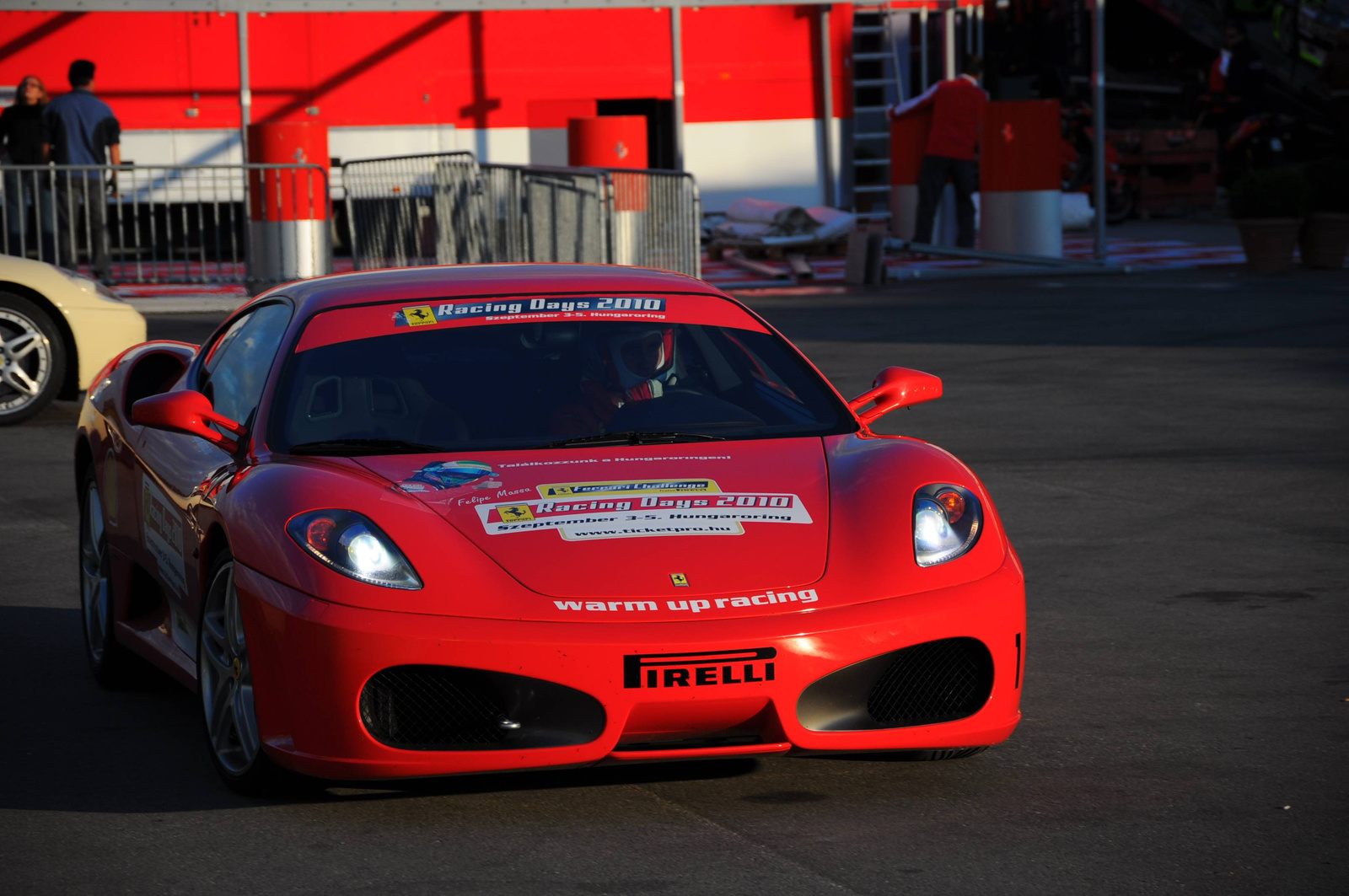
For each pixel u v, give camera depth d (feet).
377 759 44.75
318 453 52.24
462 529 47.03
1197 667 62.95
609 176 169.58
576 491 49.19
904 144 272.31
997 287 221.87
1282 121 376.27
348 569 45.44
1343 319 178.09
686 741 45.68
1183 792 48.73
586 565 45.91
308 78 254.06
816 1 269.44
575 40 262.67
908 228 274.16
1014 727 49.29
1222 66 349.00
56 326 125.29
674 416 55.52
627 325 58.75
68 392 126.41
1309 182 236.84
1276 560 80.79
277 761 46.42
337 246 262.67
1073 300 202.90
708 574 45.96
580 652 43.80
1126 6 415.85
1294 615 70.44
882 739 46.32
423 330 57.67
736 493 49.60
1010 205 249.14
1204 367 146.92
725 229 262.06
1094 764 51.60
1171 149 345.51
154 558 58.44
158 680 64.13
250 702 48.65
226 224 253.24
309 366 55.93
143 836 46.37
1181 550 83.35
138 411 54.85
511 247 195.31
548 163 263.29
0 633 71.51
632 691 43.96
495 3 224.33
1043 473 103.81
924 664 47.70
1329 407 125.80
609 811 47.57
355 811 47.93
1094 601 73.61
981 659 47.60
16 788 50.98
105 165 187.32
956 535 48.65
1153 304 196.24
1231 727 55.36
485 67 259.80
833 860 43.57
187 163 251.80
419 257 210.79
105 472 64.80
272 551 46.65
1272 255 232.32
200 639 52.19
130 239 250.78
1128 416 123.44
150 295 201.98
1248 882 41.70
